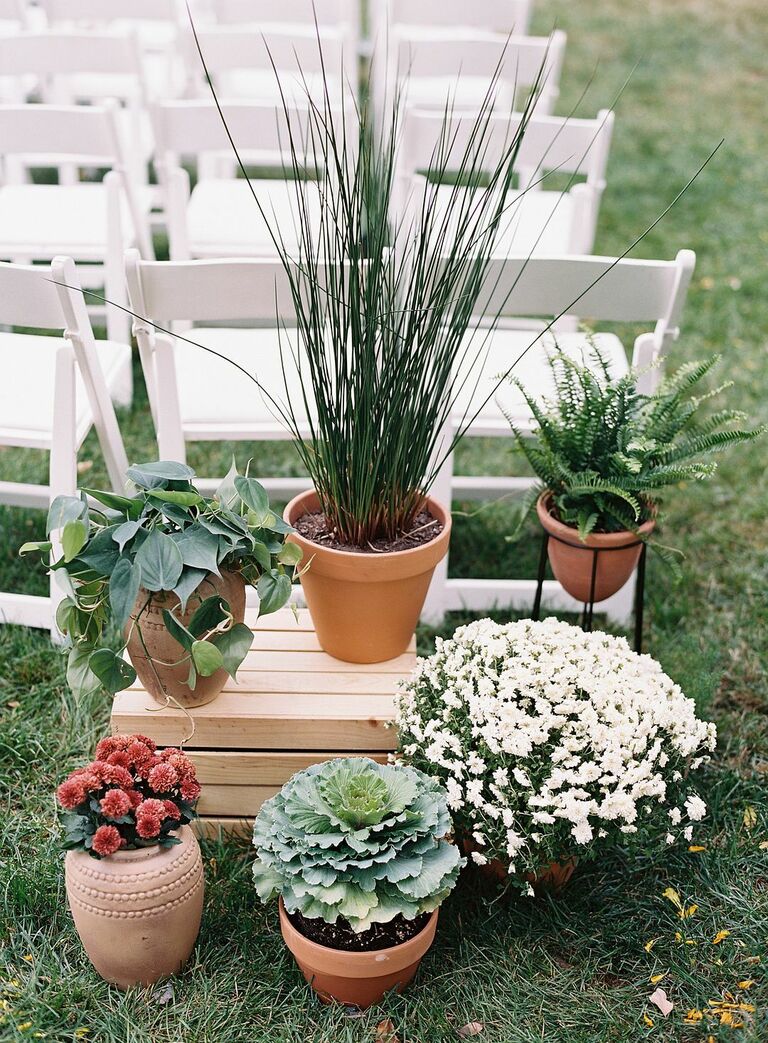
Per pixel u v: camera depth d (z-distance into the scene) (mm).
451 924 1797
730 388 3578
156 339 2148
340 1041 1615
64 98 4195
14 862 1880
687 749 1714
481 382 2475
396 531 1978
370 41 4680
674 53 7043
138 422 3277
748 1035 1628
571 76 6547
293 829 1623
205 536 1683
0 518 2828
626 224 4738
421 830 1604
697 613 2604
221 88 4117
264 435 2312
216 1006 1660
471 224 2746
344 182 1804
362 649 1997
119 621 1616
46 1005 1639
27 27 4012
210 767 1907
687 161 5438
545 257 2070
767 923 1805
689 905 1852
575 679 1775
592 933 1803
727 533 2904
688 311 4086
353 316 1721
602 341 2629
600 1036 1628
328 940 1614
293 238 3082
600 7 7926
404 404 1808
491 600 2594
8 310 2049
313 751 1921
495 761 1697
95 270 3523
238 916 1802
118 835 1572
